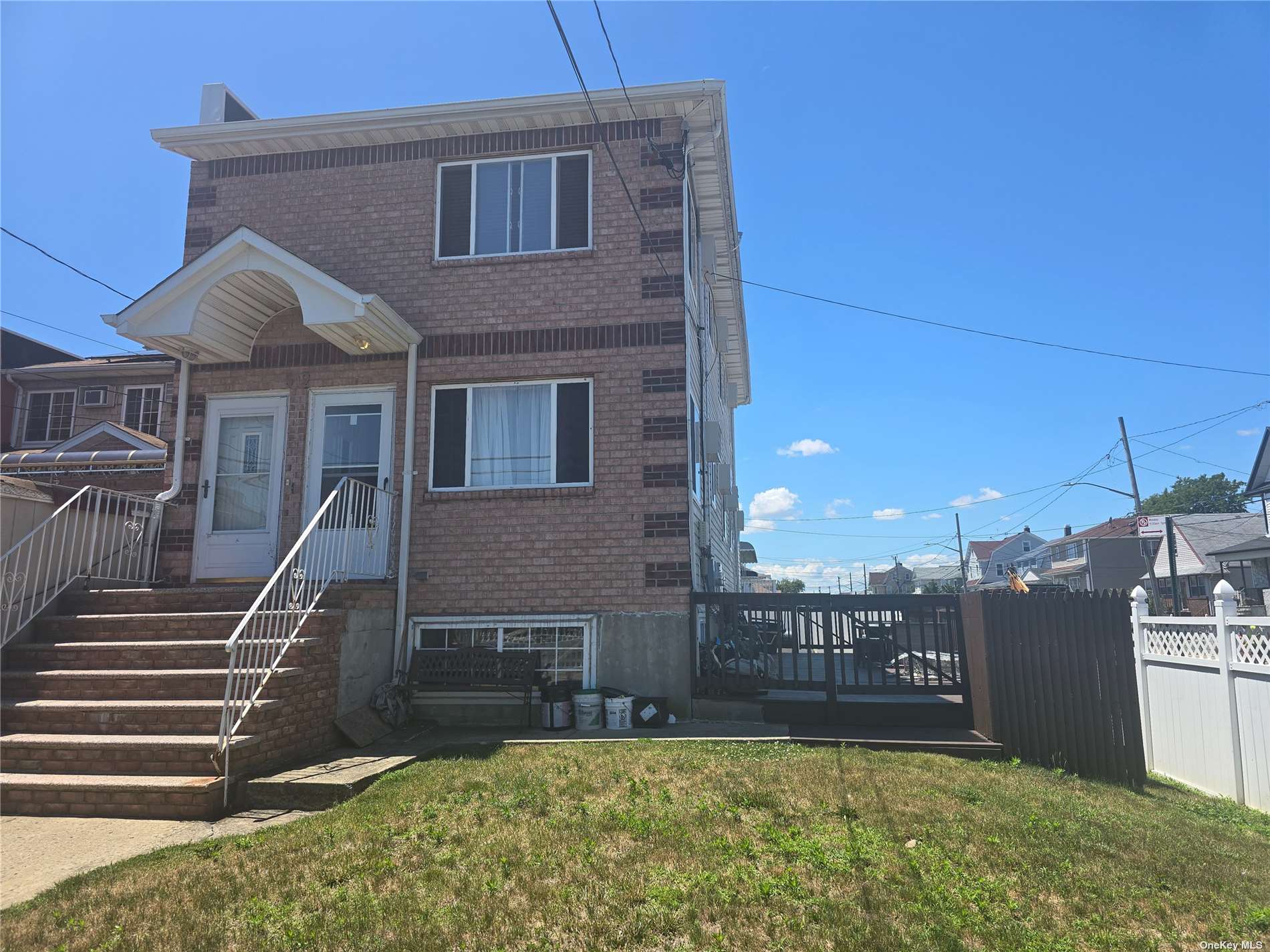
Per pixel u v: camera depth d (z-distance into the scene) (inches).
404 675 353.7
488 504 373.7
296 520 387.5
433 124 402.6
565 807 211.6
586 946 141.6
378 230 407.8
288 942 142.0
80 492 339.9
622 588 360.8
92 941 143.9
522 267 394.0
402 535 372.8
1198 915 168.6
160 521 391.5
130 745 239.8
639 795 221.1
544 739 307.7
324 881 166.9
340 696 305.4
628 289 385.4
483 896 159.3
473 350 389.7
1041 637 316.5
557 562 366.0
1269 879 196.1
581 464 378.0
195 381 406.6
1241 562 1266.0
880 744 299.6
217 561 390.6
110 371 819.4
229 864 178.4
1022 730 310.2
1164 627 395.5
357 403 398.0
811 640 350.3
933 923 153.4
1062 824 215.6
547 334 386.3
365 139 413.1
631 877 167.3
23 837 207.3
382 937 143.6
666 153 394.6
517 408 388.2
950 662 344.2
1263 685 315.6
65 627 306.0
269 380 400.8
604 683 354.0
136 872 176.2
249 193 420.2
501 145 407.5
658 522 363.9
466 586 368.2
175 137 412.2
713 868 173.0
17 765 244.5
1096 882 180.7
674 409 372.2
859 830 198.5
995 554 3277.6
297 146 417.7
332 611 303.1
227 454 402.3
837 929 148.9
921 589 3233.3
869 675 348.5
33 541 314.5
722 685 349.1
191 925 148.4
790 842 188.7
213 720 250.5
